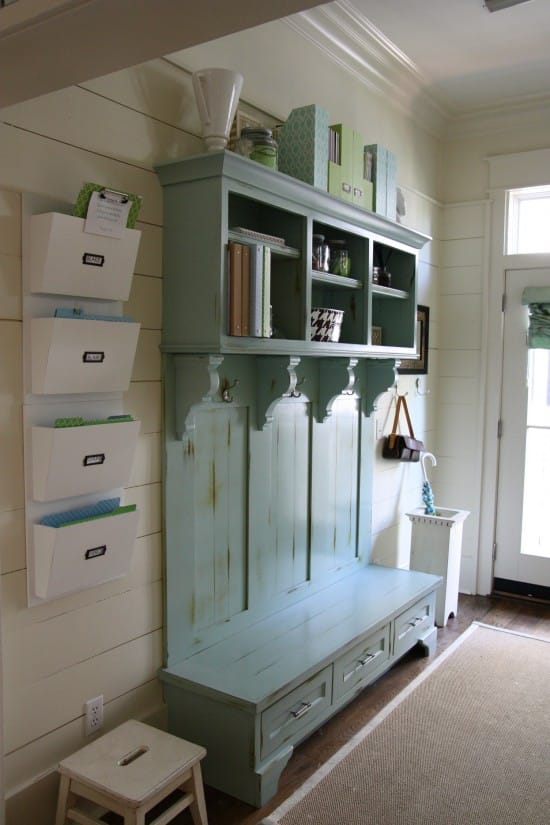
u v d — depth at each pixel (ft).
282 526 8.68
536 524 12.85
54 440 5.34
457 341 13.35
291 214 7.59
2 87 4.22
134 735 6.07
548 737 7.94
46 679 5.85
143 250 6.50
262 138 6.81
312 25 8.72
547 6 8.79
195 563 7.31
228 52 7.48
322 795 6.81
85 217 5.39
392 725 8.15
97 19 3.31
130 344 5.90
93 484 5.82
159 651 7.00
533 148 12.37
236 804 6.57
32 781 5.74
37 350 5.36
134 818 5.23
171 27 3.40
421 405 12.98
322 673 7.34
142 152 6.47
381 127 10.88
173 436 6.91
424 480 12.57
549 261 12.33
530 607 12.52
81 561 5.71
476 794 6.87
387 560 11.98
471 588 13.33
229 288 6.38
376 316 10.67
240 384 7.71
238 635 7.90
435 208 13.06
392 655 8.98
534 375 12.72
